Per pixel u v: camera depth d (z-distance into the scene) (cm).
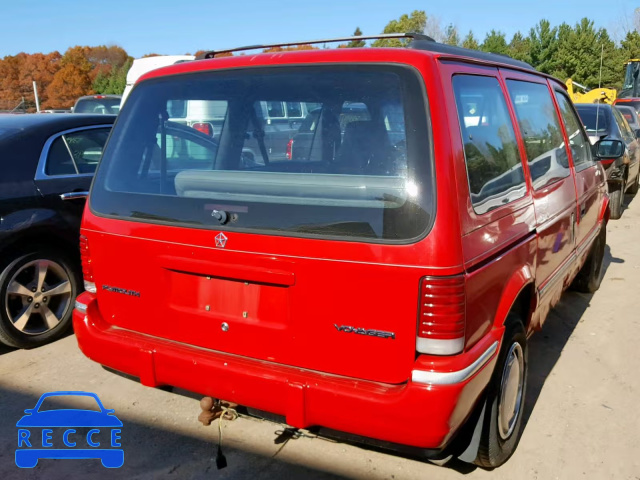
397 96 249
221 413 295
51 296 462
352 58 264
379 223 237
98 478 301
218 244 266
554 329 501
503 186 289
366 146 252
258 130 284
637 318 526
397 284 233
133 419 356
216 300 275
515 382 310
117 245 299
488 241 261
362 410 240
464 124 260
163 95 309
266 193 258
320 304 248
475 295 247
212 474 305
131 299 301
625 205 1120
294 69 276
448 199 234
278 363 264
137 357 293
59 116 500
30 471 307
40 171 457
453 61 273
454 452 289
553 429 348
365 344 243
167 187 288
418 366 235
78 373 414
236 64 292
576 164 453
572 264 436
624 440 337
